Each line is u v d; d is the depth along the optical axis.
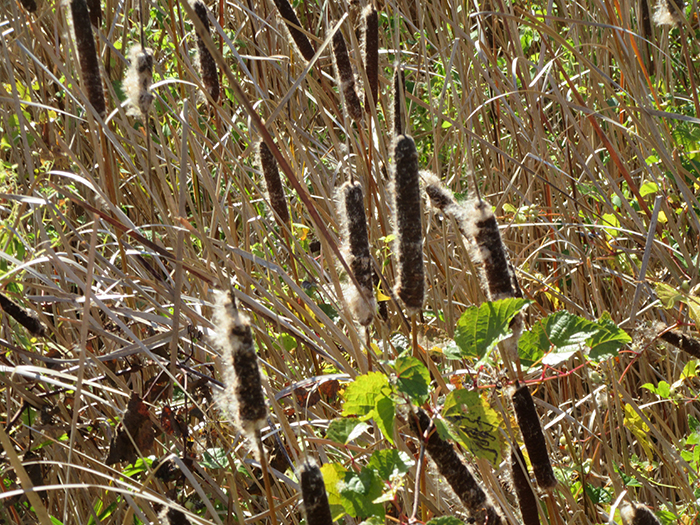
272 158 2.15
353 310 1.92
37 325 2.06
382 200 2.29
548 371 2.17
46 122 2.27
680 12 2.38
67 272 2.04
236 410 1.73
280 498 2.11
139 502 1.96
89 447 2.14
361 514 1.80
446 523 1.78
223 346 1.73
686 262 2.35
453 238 2.34
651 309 2.40
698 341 2.11
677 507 2.18
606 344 1.92
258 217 2.25
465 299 2.31
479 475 2.05
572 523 2.04
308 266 2.25
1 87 2.25
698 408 2.34
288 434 1.93
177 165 2.37
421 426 1.81
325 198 2.34
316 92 2.43
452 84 2.41
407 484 2.00
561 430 2.29
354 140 2.27
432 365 1.98
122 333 2.25
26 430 2.14
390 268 2.32
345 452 2.10
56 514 2.13
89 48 2.05
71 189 2.37
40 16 2.17
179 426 2.07
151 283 2.16
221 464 2.08
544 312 2.30
